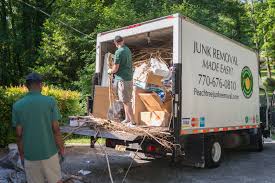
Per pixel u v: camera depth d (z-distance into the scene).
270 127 13.01
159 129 7.32
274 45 34.16
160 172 8.34
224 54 9.34
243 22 28.45
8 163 7.06
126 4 18.91
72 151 10.75
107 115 8.43
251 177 7.97
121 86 7.80
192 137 8.24
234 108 9.83
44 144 4.51
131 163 8.93
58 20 18.31
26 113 4.51
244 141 10.98
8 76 22.72
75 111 13.35
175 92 7.37
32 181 4.57
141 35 8.48
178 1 21.36
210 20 20.80
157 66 8.74
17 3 22.92
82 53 17.80
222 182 7.50
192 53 7.93
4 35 22.27
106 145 7.93
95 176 7.78
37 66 18.89
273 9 31.83
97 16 18.27
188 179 7.71
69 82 18.25
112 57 8.95
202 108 8.27
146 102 8.11
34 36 22.59
